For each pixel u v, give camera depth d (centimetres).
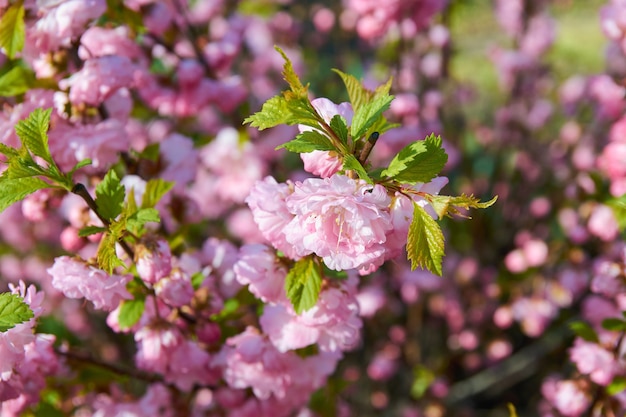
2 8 40
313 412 49
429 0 59
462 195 31
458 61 119
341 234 31
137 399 50
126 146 42
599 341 43
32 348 38
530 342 79
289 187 34
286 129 64
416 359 78
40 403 44
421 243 31
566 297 65
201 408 48
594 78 72
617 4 51
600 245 64
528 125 86
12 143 41
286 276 35
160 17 49
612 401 44
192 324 41
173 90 51
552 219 77
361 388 78
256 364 40
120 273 38
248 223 64
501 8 84
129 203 37
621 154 46
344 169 31
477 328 77
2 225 68
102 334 72
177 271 38
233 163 63
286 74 31
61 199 41
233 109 57
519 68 82
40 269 71
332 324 36
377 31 58
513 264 67
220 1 77
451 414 78
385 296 70
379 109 32
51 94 41
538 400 79
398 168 31
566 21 131
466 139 89
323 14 89
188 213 46
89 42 44
